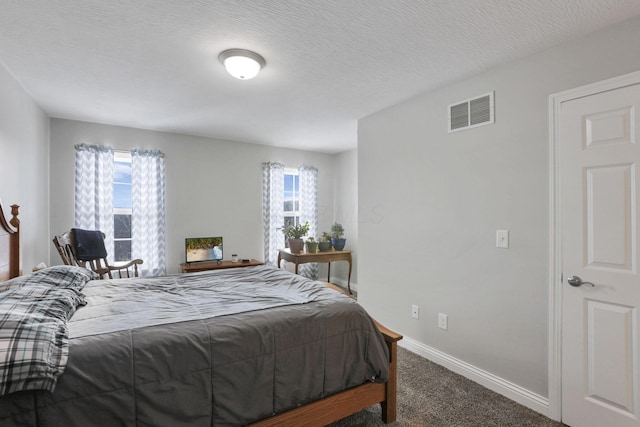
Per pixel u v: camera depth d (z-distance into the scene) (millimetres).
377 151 3166
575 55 1798
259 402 1448
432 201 2605
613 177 1657
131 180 3818
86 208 3443
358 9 1558
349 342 1743
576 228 1783
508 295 2102
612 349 1664
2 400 1043
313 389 1595
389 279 3018
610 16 1597
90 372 1172
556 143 1861
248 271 2729
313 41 1861
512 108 2082
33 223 2770
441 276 2535
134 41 1853
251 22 1666
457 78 2369
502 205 2129
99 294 1983
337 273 5398
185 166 4090
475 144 2293
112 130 3646
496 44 1882
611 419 1662
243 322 1544
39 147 2971
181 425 1274
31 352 1070
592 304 1734
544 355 1927
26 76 2318
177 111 3162
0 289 1555
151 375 1253
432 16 1616
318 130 3885
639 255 1583
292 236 4594
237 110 3137
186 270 3787
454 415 1912
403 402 2043
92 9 1543
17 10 1542
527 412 1939
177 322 1487
